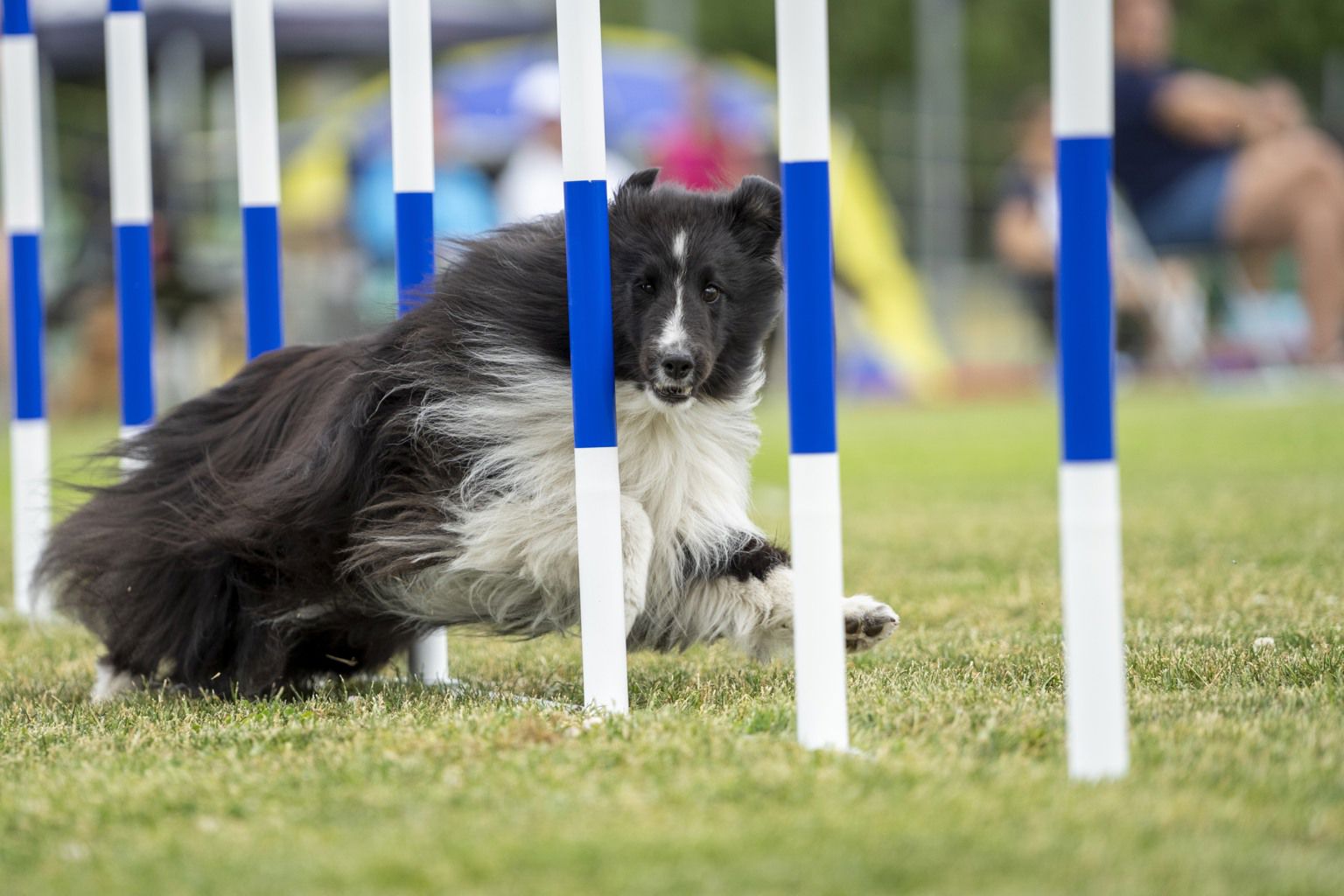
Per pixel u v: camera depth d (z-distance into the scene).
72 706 10.14
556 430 9.78
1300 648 10.31
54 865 6.21
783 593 9.97
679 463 10.12
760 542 10.27
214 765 7.73
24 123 14.66
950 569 15.62
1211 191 47.16
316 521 9.95
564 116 8.95
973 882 5.59
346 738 8.23
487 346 9.80
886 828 6.17
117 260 13.77
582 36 8.91
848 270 46.53
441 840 6.18
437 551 9.65
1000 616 12.66
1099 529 6.77
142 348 13.74
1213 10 60.34
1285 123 47.53
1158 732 7.76
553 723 8.31
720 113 43.72
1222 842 5.99
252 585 10.29
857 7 62.41
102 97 51.44
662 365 9.59
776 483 24.73
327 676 11.02
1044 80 62.00
